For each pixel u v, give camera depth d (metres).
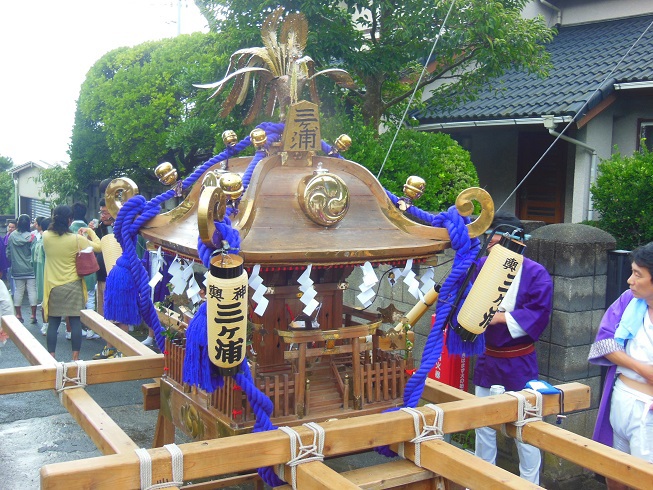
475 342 2.65
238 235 2.16
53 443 4.79
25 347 3.37
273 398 2.55
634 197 6.19
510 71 9.51
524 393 2.67
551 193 9.12
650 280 2.98
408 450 2.41
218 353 2.13
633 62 8.05
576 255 4.06
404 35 5.88
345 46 6.02
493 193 9.70
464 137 10.01
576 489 4.06
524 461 3.62
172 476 1.96
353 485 1.95
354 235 2.56
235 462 2.05
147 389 3.30
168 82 10.59
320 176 2.49
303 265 2.38
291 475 2.16
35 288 8.83
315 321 2.79
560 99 7.76
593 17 10.23
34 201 20.08
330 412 2.65
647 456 3.08
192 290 2.58
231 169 3.11
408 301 5.08
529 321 3.57
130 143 10.72
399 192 5.86
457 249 2.59
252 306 2.74
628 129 8.17
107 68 11.93
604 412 3.33
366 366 2.74
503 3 6.62
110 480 1.89
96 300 8.10
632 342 3.17
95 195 14.70
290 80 2.84
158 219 2.85
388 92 7.42
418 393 2.56
